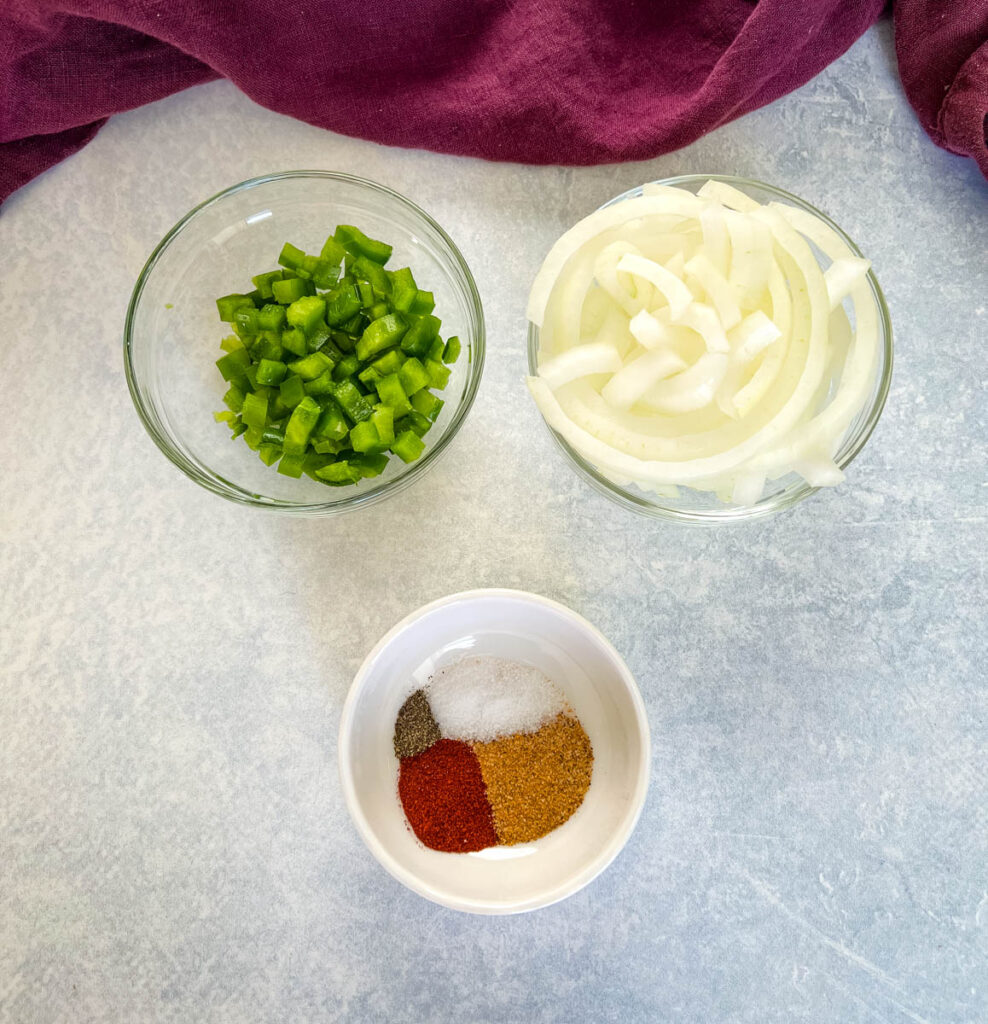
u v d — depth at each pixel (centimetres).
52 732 32
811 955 31
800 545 32
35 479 32
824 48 31
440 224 33
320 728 32
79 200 33
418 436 30
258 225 32
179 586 32
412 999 31
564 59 31
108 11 29
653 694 32
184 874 32
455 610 29
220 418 30
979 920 31
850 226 32
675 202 26
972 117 30
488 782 30
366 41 30
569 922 32
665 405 26
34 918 32
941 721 32
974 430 32
